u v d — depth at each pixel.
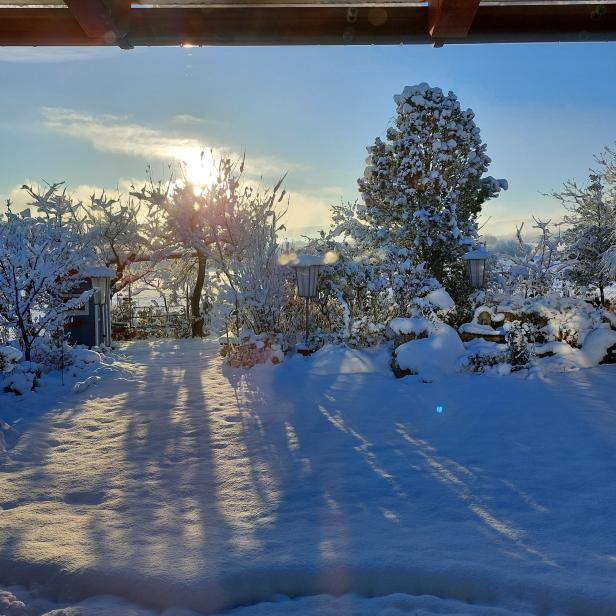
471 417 7.57
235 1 3.32
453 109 18.12
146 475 5.72
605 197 16.14
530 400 8.34
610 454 5.91
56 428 7.67
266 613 3.36
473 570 3.55
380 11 3.41
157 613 3.43
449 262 17.55
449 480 5.29
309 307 14.38
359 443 6.58
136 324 21.61
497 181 18.72
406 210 17.73
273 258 14.20
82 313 15.10
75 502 5.08
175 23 3.38
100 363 12.80
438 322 12.09
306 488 5.21
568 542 3.98
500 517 4.45
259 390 9.73
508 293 16.77
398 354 10.42
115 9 3.22
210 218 15.03
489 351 10.56
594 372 10.28
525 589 3.39
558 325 11.73
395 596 3.46
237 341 13.19
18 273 11.30
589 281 16.11
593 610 3.22
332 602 3.43
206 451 6.47
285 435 7.01
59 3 3.31
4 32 3.42
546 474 5.37
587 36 3.43
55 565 3.80
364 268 14.02
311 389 9.59
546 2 3.36
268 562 3.73
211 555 3.88
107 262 21.02
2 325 11.52
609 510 4.52
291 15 3.39
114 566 3.74
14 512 4.81
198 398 9.29
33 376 10.13
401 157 18.12
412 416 7.73
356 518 4.50
